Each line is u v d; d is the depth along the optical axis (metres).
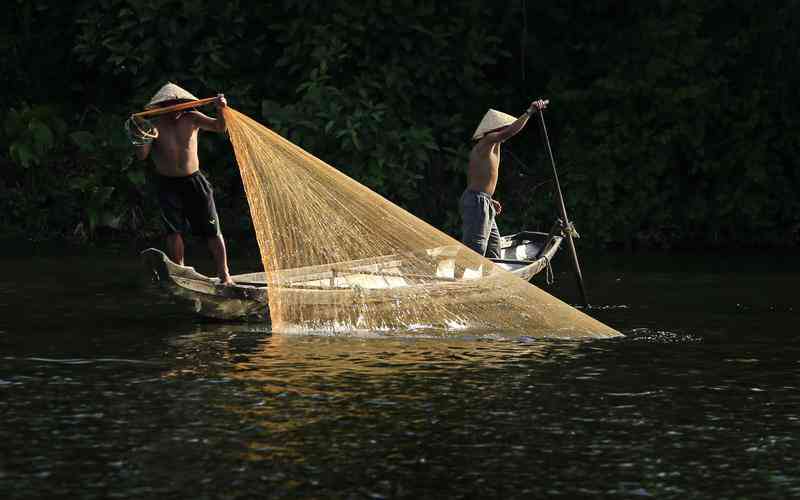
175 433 17.19
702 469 15.76
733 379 21.42
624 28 53.47
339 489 14.75
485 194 32.25
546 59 54.50
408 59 53.09
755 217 51.62
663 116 52.59
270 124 52.88
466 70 53.62
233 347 24.23
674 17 52.78
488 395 19.80
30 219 50.56
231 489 14.71
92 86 56.41
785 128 52.16
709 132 53.00
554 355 23.67
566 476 15.38
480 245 31.98
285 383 20.55
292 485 14.88
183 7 52.50
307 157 27.89
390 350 24.03
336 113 50.25
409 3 52.50
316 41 51.72
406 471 15.49
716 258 45.16
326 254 27.97
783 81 51.66
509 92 54.72
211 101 27.55
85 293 32.69
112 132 51.75
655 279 37.72
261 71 54.72
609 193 52.28
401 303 27.03
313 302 26.77
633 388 20.55
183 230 28.78
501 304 26.97
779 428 17.88
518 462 15.95
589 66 54.28
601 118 52.88
